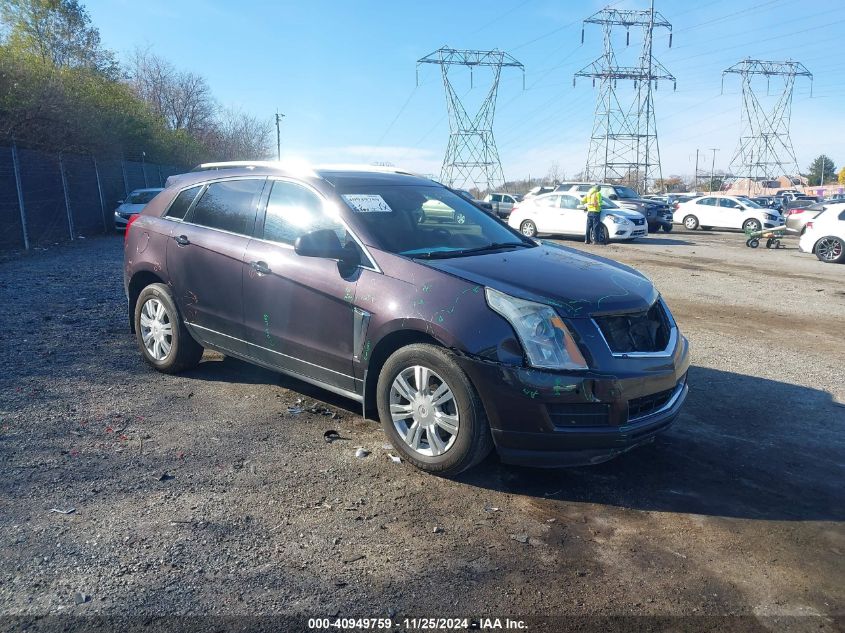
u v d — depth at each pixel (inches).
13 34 1239.5
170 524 131.6
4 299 363.3
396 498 146.3
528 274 161.2
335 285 171.8
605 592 115.3
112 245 749.9
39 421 182.1
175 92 2137.1
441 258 170.4
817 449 180.9
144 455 163.2
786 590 117.3
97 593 109.4
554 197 898.1
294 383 222.1
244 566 118.6
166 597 109.1
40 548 121.6
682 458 173.0
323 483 151.9
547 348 143.0
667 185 4288.9
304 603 109.1
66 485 146.2
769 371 257.6
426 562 122.2
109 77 1359.5
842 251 631.2
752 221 1082.7
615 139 2151.8
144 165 1150.3
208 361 245.4
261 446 171.0
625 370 146.1
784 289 463.2
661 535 134.9
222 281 201.9
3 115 756.0
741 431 193.0
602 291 156.4
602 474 162.1
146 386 215.9
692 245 829.8
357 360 168.2
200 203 218.5
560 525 137.6
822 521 142.1
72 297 376.2
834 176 4495.6
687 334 320.5
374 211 183.6
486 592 114.1
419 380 156.7
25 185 708.0
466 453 149.3
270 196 199.0
